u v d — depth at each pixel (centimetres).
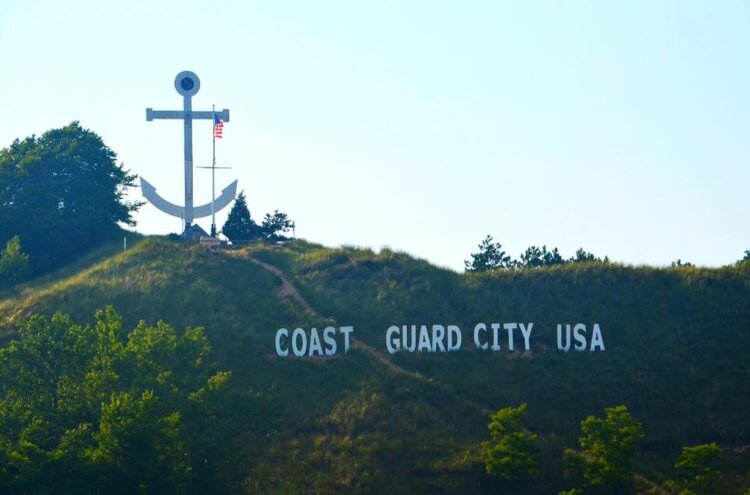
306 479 9206
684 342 11381
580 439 9350
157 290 12375
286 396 10531
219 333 11550
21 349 8956
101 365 9031
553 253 17112
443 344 11475
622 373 10988
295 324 11794
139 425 8250
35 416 8694
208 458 8819
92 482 8194
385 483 9181
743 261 12756
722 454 9875
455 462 9412
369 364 11062
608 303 12088
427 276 12788
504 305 12238
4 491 8119
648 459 9819
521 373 11056
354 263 13175
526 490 9156
